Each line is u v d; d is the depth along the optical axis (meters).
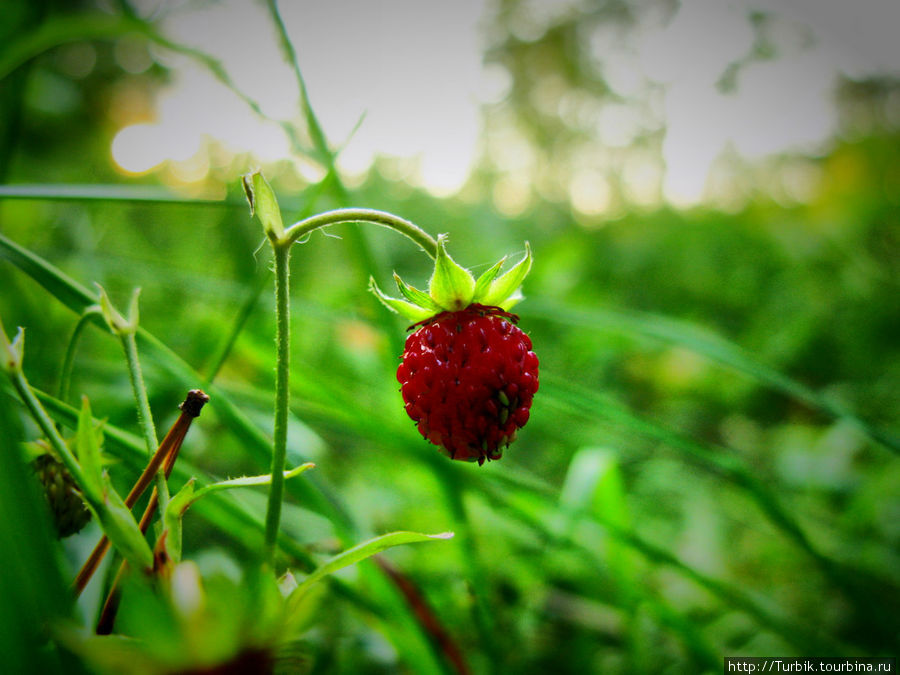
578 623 0.11
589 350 0.22
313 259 0.24
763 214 0.39
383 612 0.08
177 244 0.22
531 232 0.38
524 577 0.11
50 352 0.11
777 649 0.12
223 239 0.21
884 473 0.17
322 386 0.10
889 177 0.36
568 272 0.26
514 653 0.10
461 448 0.06
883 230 0.31
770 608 0.11
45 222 0.16
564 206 0.44
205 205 0.09
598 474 0.10
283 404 0.05
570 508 0.10
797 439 0.19
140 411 0.05
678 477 0.17
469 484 0.10
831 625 0.12
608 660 0.11
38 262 0.07
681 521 0.16
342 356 0.16
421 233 0.06
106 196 0.08
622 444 0.18
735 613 0.12
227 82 0.09
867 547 0.15
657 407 0.23
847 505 0.17
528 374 0.06
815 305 0.28
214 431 0.12
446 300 0.07
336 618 0.09
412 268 0.27
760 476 0.19
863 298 0.28
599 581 0.12
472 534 0.10
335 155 0.09
